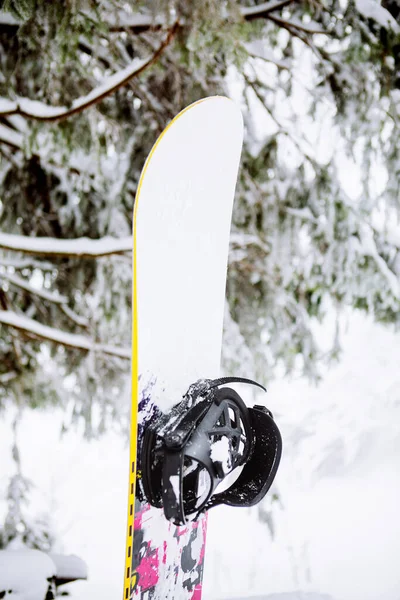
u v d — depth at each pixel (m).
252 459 1.35
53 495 7.08
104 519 6.69
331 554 5.77
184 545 1.40
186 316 1.39
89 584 5.07
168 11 2.38
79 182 3.72
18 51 2.90
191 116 1.42
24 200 3.85
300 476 7.82
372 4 2.97
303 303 4.18
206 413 1.18
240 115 1.57
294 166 3.65
